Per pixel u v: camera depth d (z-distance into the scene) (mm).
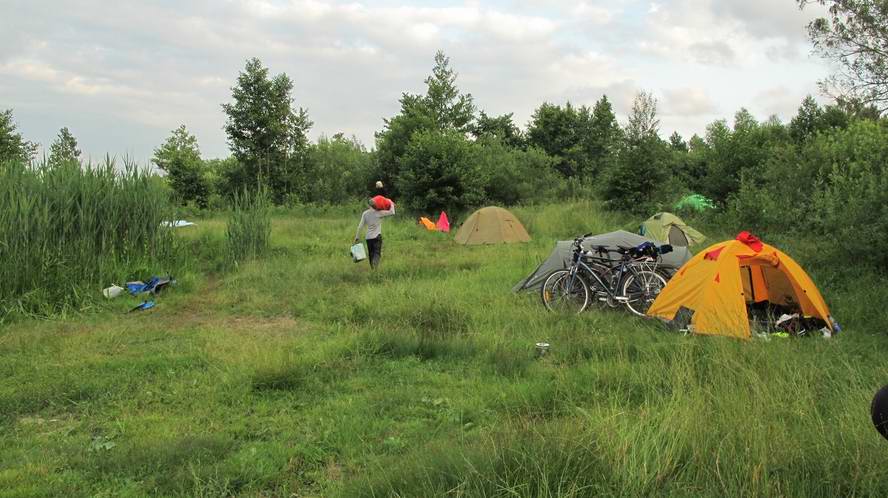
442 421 4555
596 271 8625
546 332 7207
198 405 4988
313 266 11844
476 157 26359
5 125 24828
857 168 11422
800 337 6695
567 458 3303
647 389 4941
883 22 10570
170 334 7547
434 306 8141
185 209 26812
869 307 7523
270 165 32750
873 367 5465
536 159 30094
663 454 3389
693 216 18625
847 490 3062
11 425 4672
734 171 19250
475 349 6488
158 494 3527
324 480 3709
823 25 11016
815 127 25641
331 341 6746
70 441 4305
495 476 3184
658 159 20391
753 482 3002
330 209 29578
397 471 3459
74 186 9914
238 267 12094
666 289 7590
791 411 3930
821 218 10992
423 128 30875
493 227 16688
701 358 5609
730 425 3656
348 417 4637
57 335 7387
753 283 7809
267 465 3871
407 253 14648
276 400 5121
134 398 5176
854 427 3525
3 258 8672
